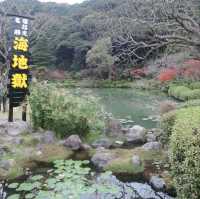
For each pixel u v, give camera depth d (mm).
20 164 4629
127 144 5910
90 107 6219
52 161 4801
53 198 3377
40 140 5562
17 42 6836
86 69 28531
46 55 28797
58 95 6148
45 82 6770
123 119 9453
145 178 4242
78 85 25297
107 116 7016
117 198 3652
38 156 4953
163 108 8703
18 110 9062
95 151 5273
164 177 4172
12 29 6781
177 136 3238
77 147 5336
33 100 6168
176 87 17328
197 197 2697
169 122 4992
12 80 6824
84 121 6012
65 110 6004
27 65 7012
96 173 4398
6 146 5215
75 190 3559
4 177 4160
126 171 4441
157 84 21203
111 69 25266
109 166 4562
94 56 24750
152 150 5215
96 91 21484
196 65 15375
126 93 19969
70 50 30922
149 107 12469
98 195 3678
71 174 3975
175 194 3752
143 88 22109
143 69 21938
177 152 3178
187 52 10188
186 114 3797
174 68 17500
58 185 3678
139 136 6145
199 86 16781
